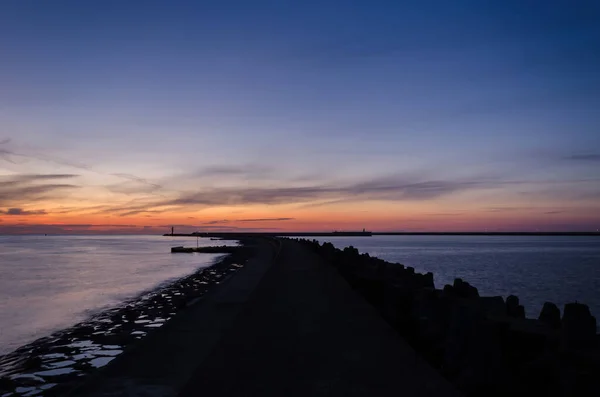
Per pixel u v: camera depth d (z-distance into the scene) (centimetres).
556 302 2856
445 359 598
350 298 1212
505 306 655
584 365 406
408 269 1112
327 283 1535
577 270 5066
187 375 698
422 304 732
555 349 456
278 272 1919
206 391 546
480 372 516
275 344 748
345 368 625
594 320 428
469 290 791
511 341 510
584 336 423
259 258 3731
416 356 678
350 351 707
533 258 7275
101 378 685
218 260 5266
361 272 1352
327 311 1027
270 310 1042
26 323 1591
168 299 2008
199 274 3212
